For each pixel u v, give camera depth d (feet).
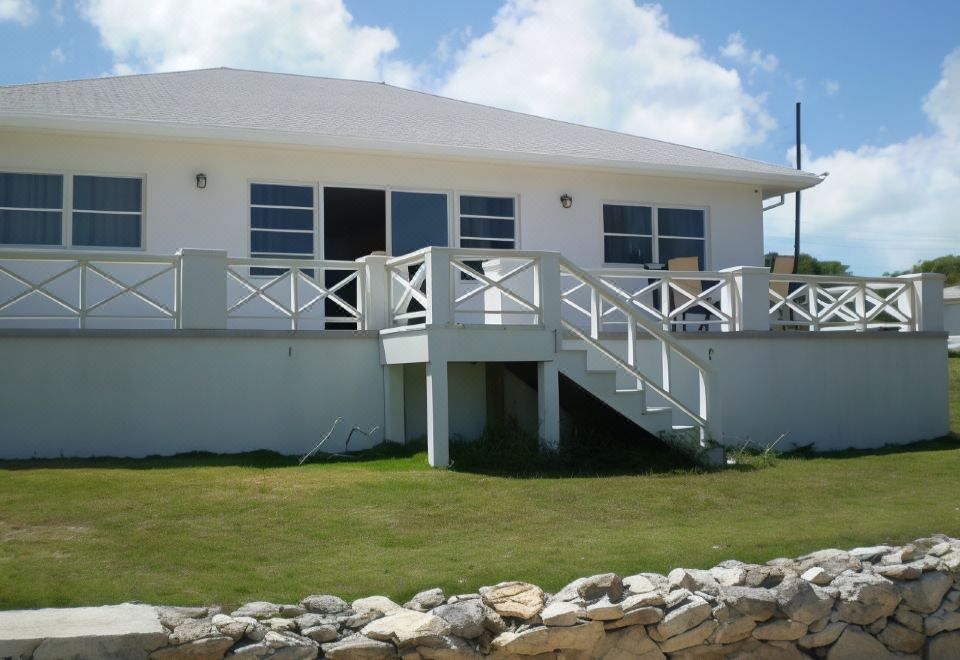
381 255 36.17
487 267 38.73
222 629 16.49
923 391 44.47
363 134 42.91
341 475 29.01
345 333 34.83
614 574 19.42
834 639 20.48
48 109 38.83
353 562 20.62
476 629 17.72
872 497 29.48
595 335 35.70
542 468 31.89
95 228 39.34
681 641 19.03
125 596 17.87
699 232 50.37
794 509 27.40
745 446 39.27
